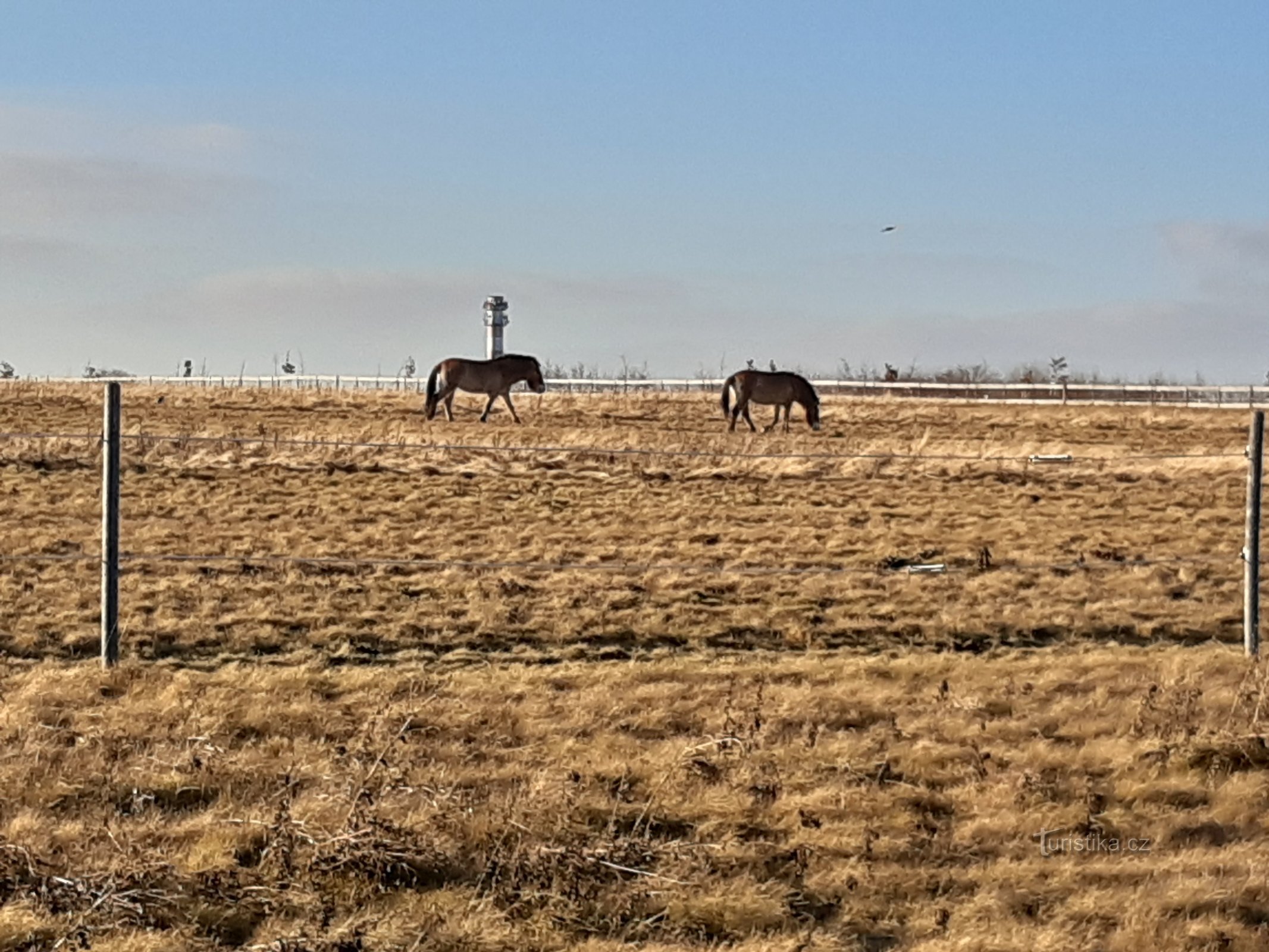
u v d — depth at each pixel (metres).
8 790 7.89
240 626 13.52
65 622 13.46
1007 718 10.12
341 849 7.09
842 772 8.70
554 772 8.48
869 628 14.05
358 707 10.09
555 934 6.48
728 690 10.77
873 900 7.02
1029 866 7.45
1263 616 14.78
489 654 12.71
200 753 8.55
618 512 21.91
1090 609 14.91
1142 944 6.57
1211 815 8.25
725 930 6.68
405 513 21.38
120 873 6.73
